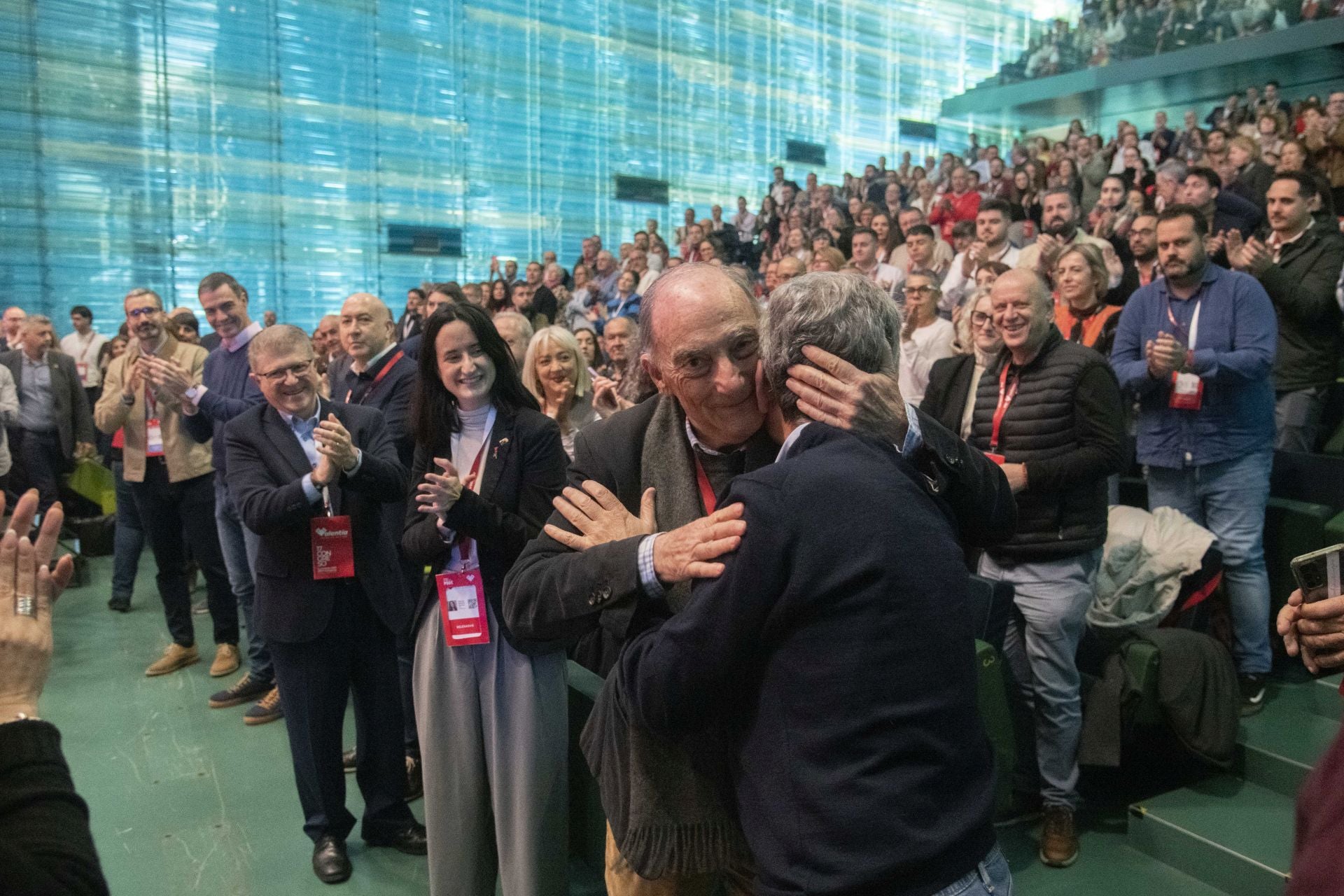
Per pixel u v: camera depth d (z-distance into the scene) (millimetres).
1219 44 12438
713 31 14617
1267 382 3023
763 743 1042
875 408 1166
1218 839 2441
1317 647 1202
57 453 6094
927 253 5184
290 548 2449
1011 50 18297
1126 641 2727
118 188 10258
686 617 1076
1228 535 3043
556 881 2129
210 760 3316
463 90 12453
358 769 2697
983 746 1061
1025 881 2465
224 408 3600
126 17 10156
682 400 1301
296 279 11453
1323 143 6156
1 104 9562
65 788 866
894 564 1001
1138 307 3186
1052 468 2453
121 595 5094
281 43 11117
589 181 13664
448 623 2051
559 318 9742
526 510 2117
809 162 15828
